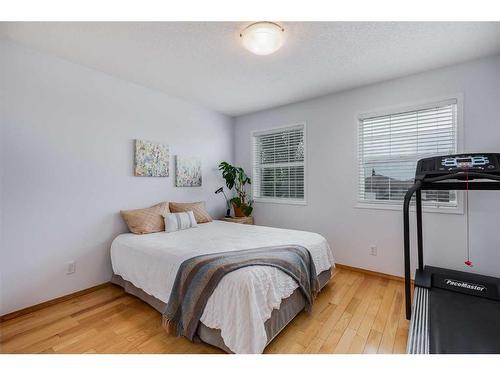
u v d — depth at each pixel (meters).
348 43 2.12
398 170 2.92
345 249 3.27
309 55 2.33
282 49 2.22
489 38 2.05
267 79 2.88
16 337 1.83
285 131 3.95
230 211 4.42
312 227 3.59
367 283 2.80
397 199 2.92
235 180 4.36
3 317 2.05
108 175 2.78
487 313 1.67
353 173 3.18
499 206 2.33
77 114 2.52
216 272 1.68
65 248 2.44
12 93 2.11
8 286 2.09
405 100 2.80
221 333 1.56
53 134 2.35
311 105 3.57
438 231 2.62
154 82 2.98
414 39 2.06
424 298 1.90
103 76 2.72
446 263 2.58
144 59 2.41
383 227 2.97
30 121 2.21
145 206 3.15
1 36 2.03
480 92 2.39
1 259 2.06
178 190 3.60
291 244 2.32
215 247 2.23
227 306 1.55
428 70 2.65
